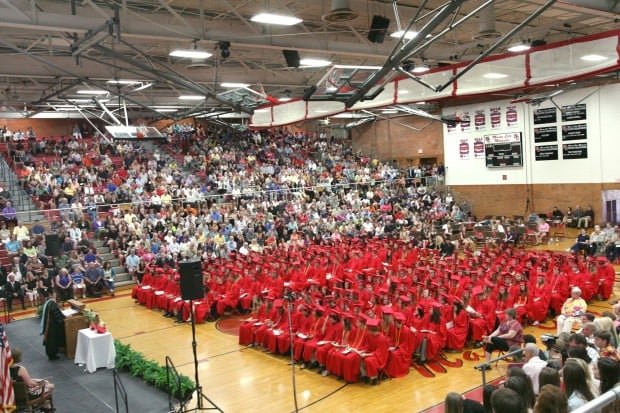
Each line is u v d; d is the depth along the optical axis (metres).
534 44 22.11
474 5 20.72
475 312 14.55
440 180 39.97
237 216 30.27
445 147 40.09
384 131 45.66
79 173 30.81
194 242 26.42
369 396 11.74
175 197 31.30
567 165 33.03
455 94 18.30
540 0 16.69
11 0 15.88
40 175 29.41
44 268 22.44
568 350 7.35
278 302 15.42
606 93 30.89
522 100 31.88
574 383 5.39
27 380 10.12
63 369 13.89
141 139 26.45
